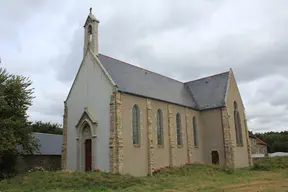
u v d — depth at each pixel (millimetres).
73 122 29547
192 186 20047
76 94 29875
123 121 26156
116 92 25984
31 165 32625
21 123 26141
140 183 20969
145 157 27781
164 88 35844
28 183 20031
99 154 26031
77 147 28281
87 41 30219
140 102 28750
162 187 19609
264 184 20516
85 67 29531
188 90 42719
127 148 25938
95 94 27812
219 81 40938
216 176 26281
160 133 30922
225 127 36062
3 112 25797
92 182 19828
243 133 40562
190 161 33969
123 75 30031
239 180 23469
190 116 36406
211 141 37094
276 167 33188
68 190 17828
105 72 27359
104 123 26297
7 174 26344
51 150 35531
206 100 39250
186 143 34438
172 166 29969
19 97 27250
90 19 30391
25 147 28266
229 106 38000
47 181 20031
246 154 40000
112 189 18797
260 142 85562
